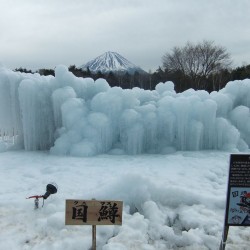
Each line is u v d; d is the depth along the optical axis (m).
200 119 9.26
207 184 6.23
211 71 39.00
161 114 9.23
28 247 4.01
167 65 41.00
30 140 9.35
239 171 3.67
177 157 8.37
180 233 4.64
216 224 4.65
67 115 8.88
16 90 9.27
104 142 8.98
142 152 9.19
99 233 4.34
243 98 10.23
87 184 6.11
